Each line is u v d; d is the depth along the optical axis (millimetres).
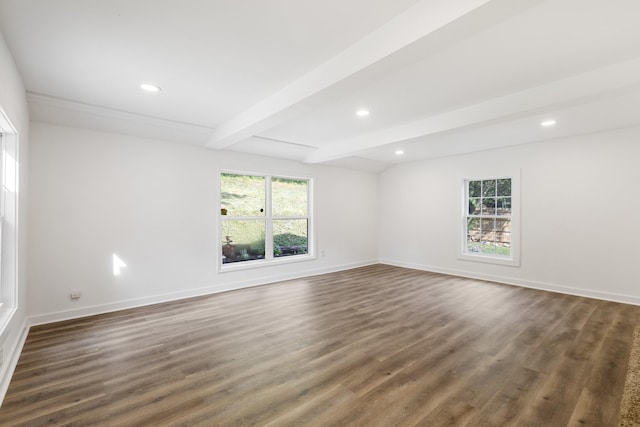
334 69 2281
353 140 4695
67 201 3514
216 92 2928
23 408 1931
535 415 1870
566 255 4598
